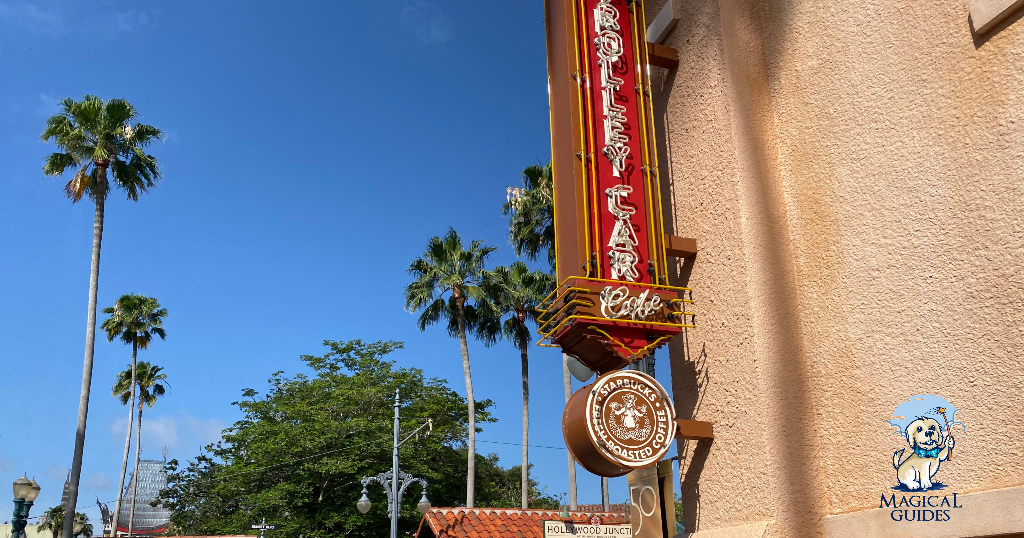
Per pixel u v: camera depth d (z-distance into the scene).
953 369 3.39
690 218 4.98
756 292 4.32
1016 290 3.17
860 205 4.02
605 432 4.32
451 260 36.84
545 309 4.92
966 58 3.55
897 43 3.94
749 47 4.84
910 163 3.76
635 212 4.99
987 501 3.10
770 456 3.99
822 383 4.09
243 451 42.56
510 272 36.78
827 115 4.33
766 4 4.91
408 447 39.91
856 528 3.68
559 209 5.21
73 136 29.30
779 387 4.14
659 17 5.55
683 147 5.14
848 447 3.88
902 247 3.74
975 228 3.39
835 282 4.11
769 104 4.75
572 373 5.75
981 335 3.29
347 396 41.41
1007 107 3.32
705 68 5.01
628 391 4.45
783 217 4.51
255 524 40.00
